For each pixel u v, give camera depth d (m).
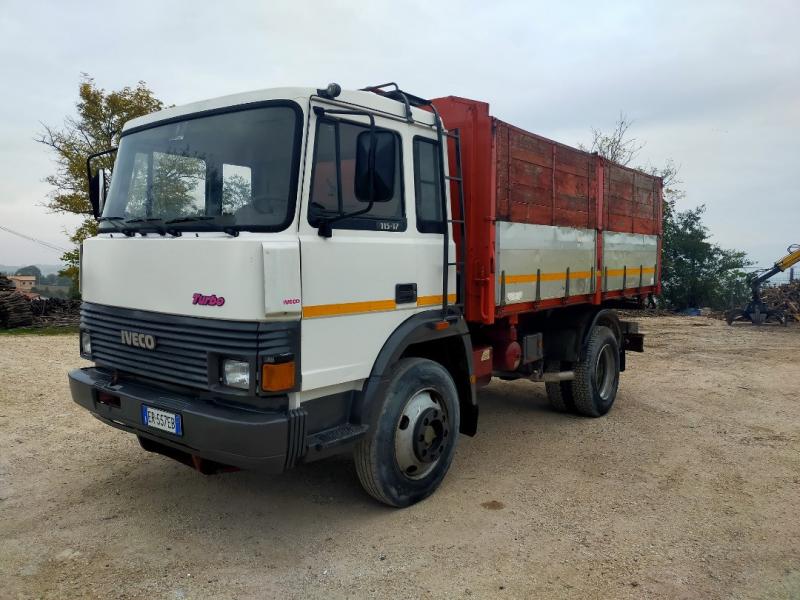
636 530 4.01
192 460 3.99
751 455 5.52
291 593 3.26
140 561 3.57
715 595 3.26
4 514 4.16
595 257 6.71
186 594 3.24
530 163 5.39
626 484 4.82
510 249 5.11
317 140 3.57
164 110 4.16
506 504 4.42
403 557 3.64
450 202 4.70
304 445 3.50
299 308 3.40
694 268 26.06
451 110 4.90
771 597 3.25
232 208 3.64
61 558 3.58
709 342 13.54
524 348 5.94
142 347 3.85
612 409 7.26
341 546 3.77
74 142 19.17
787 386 8.61
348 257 3.74
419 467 4.38
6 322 14.96
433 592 3.28
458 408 4.68
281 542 3.82
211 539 3.85
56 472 4.93
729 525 4.09
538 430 6.35
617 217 7.23
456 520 4.14
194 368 3.54
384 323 4.04
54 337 13.24
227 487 4.66
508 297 5.12
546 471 5.11
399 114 4.18
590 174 6.55
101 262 4.19
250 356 3.28
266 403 3.43
